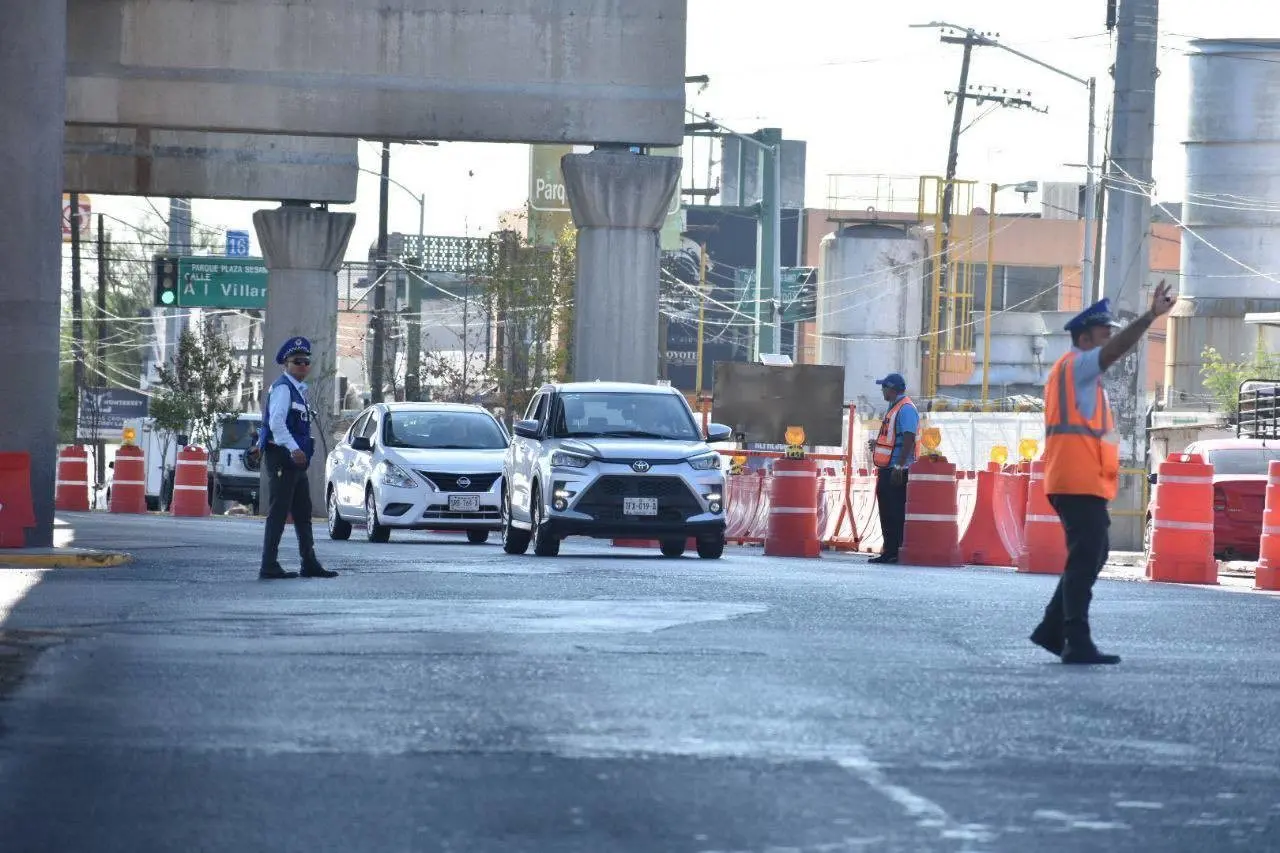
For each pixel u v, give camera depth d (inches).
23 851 682.8
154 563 2266.2
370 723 966.4
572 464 2534.5
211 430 6141.7
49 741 912.9
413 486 3046.3
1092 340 1305.4
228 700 1045.2
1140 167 3732.8
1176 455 2330.2
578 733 936.3
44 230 2369.6
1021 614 1619.1
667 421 2664.9
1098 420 1290.6
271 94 3855.8
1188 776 845.2
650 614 1576.0
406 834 709.9
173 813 747.4
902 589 1911.9
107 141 5054.1
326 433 5251.0
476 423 3230.8
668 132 3927.2
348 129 3873.0
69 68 3823.8
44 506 2378.2
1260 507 3073.3
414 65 3875.5
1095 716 1018.1
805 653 1288.1
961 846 695.1
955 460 5482.3
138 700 1044.5
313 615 1546.5
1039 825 734.5
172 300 6082.7
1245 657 1320.1
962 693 1098.1
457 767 845.2
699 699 1053.8
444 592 1807.3
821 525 3688.5
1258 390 4276.6
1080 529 1280.8
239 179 5142.7
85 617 1515.7
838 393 4192.9
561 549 3011.8
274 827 722.2
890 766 855.1
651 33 3912.4
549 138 3909.9
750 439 4170.8
